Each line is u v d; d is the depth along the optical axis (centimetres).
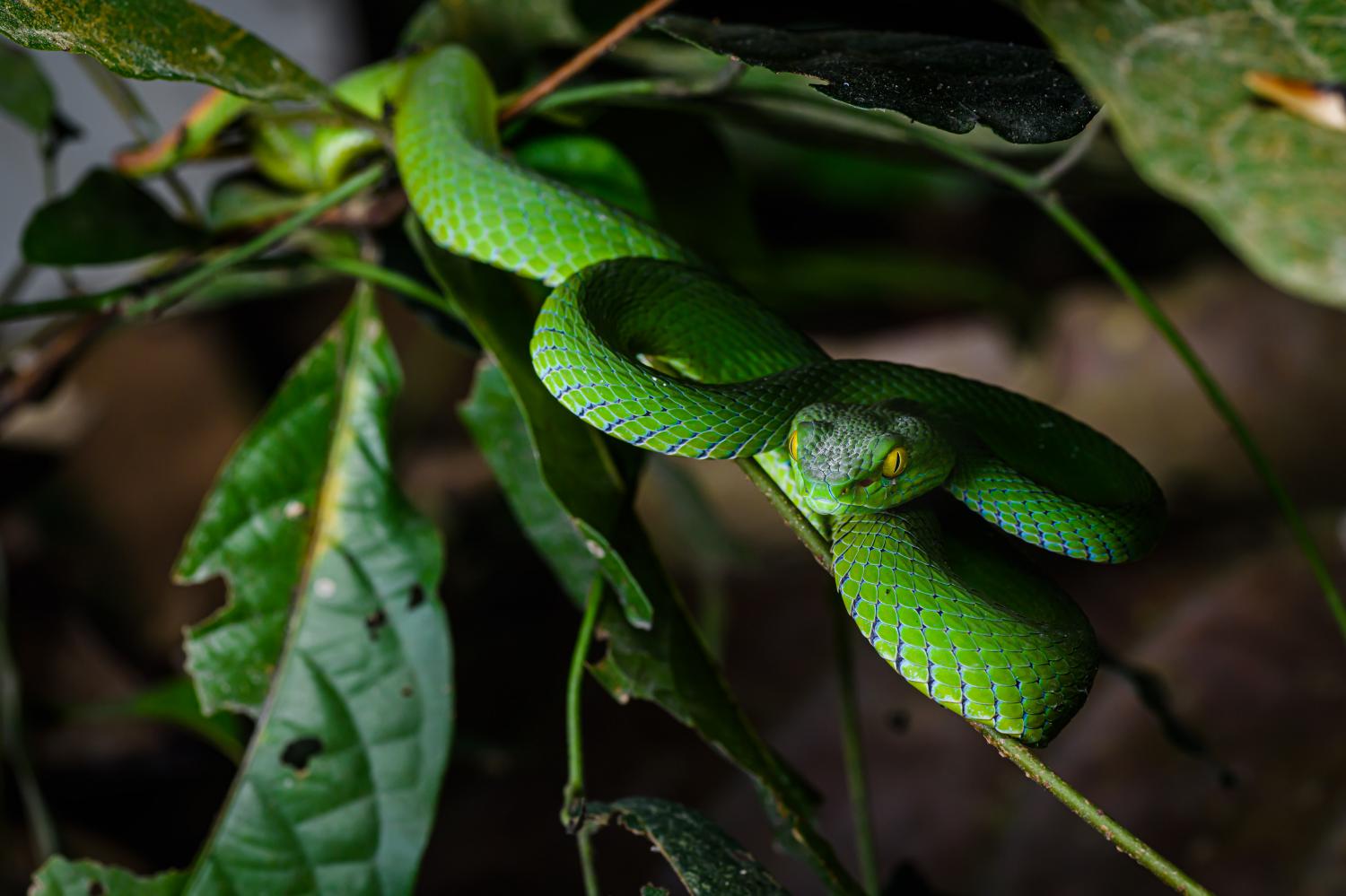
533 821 80
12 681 71
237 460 63
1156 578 86
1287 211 51
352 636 62
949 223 130
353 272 63
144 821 85
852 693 63
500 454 63
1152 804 74
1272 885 72
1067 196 76
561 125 65
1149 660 78
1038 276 128
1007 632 57
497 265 61
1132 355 117
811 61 57
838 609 63
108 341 106
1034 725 57
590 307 60
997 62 57
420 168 62
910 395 62
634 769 82
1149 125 52
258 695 62
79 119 118
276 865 61
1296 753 74
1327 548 82
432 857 79
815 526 60
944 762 78
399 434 121
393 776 61
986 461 61
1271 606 79
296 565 62
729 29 58
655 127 66
